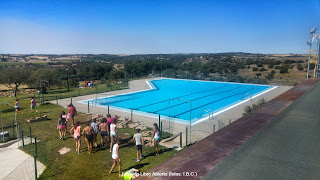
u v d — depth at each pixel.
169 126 14.41
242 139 1.89
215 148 1.75
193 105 23.48
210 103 24.44
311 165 1.42
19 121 16.11
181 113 20.12
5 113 19.05
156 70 59.56
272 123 2.30
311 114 2.60
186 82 40.88
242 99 25.33
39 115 17.91
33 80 32.75
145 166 8.98
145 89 33.66
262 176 1.30
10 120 16.33
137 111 20.09
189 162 1.54
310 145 1.71
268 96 26.30
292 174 1.32
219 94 29.83
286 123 2.29
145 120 16.84
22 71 29.52
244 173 1.35
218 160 1.55
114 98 27.14
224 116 18.05
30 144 11.50
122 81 41.34
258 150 1.66
